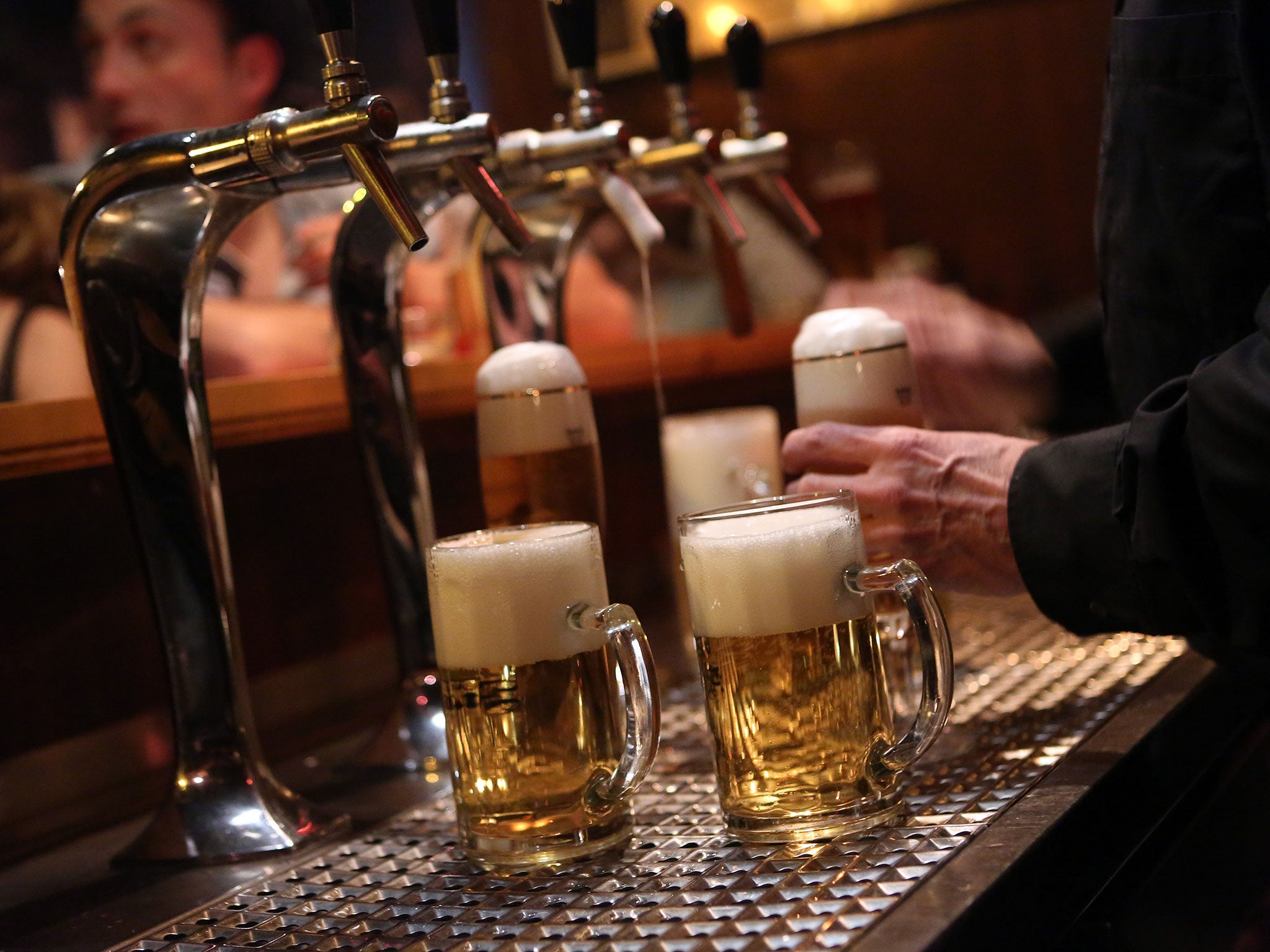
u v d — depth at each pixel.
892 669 0.88
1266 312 0.75
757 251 2.41
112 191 0.73
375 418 0.95
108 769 1.03
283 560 1.18
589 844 0.69
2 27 1.92
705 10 3.13
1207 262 0.89
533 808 0.68
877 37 3.16
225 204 0.77
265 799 0.80
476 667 0.68
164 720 1.08
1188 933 0.67
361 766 0.96
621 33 3.12
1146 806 0.72
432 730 0.96
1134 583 0.79
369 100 0.68
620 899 0.62
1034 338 1.53
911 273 2.90
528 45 2.90
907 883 0.59
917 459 0.88
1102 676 0.98
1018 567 0.84
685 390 1.76
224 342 1.81
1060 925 0.60
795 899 0.59
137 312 0.76
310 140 0.69
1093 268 3.08
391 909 0.65
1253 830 0.80
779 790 0.67
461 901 0.65
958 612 1.27
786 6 3.21
